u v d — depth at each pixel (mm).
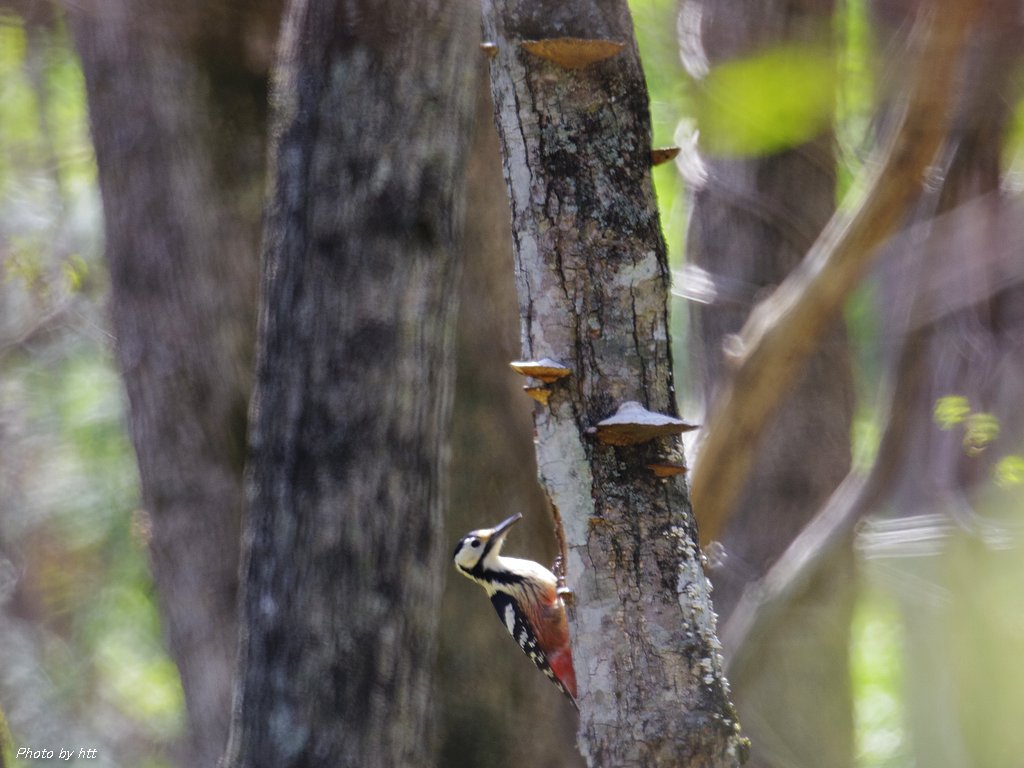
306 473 9531
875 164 10445
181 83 12383
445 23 9500
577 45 5805
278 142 9727
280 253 9633
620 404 5957
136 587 20266
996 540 12438
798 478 15164
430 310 9734
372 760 9625
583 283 5984
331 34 9438
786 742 13742
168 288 12398
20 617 20562
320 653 9531
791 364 11523
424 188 9578
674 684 5855
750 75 6621
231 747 9734
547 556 13453
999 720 12633
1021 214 10656
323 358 9508
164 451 12461
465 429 12961
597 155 6008
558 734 13203
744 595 13242
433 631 10125
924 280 11336
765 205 14102
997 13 7797
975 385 12578
